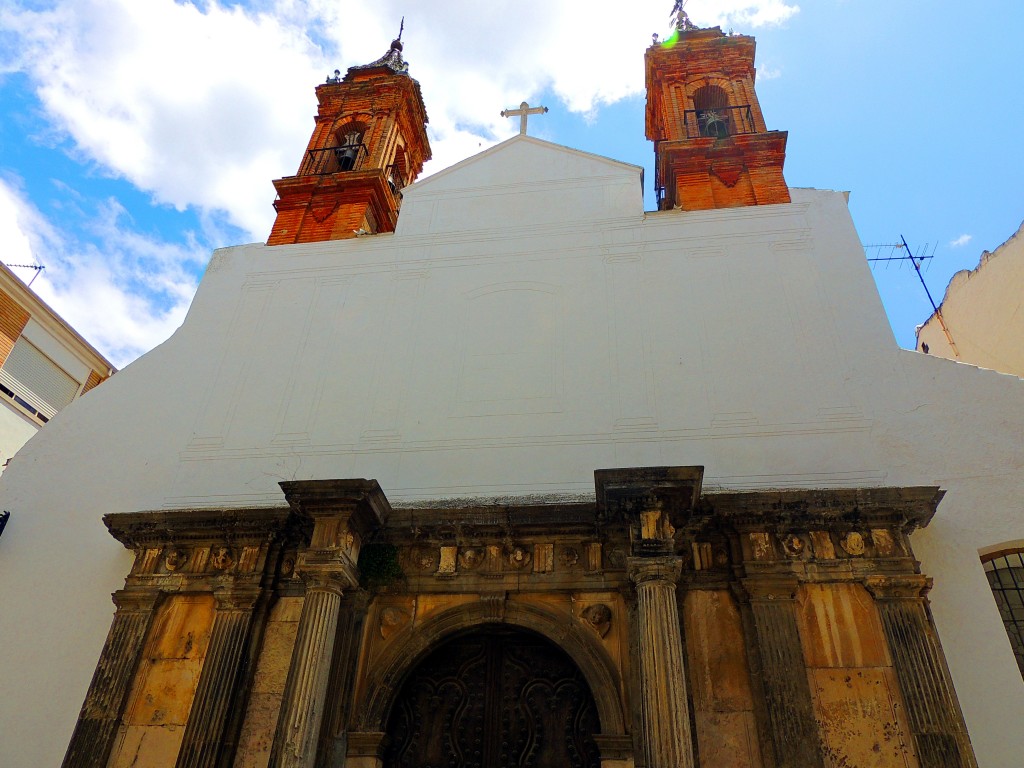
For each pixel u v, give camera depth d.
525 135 15.51
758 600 8.72
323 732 8.49
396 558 9.69
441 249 13.76
